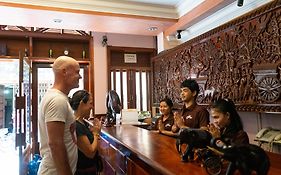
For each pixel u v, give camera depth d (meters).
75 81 1.65
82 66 4.79
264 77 2.15
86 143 1.82
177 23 3.84
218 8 3.08
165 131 2.38
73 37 4.55
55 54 4.62
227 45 2.63
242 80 2.42
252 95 2.30
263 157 0.88
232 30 2.56
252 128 2.69
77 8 3.23
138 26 3.91
